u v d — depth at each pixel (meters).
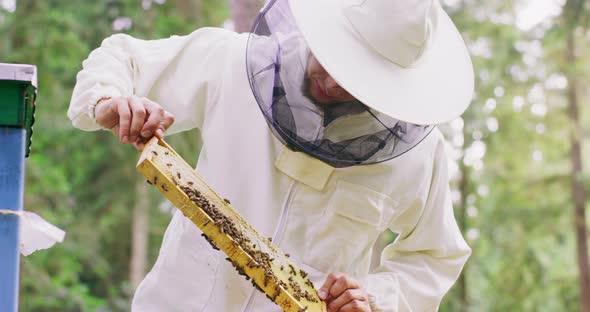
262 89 2.92
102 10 17.86
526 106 19.22
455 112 2.93
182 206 2.59
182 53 3.25
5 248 2.21
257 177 3.10
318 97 2.88
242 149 3.12
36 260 16.42
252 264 2.65
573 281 20.22
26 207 15.20
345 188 3.10
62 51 15.67
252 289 3.07
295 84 2.88
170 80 3.21
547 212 19.61
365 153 2.97
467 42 18.59
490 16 18.47
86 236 18.08
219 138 3.12
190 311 3.07
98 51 3.21
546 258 21.69
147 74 3.18
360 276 3.31
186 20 18.45
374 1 2.86
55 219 16.12
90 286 19.73
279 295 2.69
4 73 2.17
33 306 15.59
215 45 3.24
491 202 20.39
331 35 2.83
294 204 3.10
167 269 3.12
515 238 20.00
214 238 2.61
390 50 2.85
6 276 2.20
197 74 3.20
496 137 19.22
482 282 23.45
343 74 2.76
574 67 18.61
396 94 2.83
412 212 3.34
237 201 3.11
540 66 18.97
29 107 2.31
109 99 2.95
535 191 19.86
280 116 2.91
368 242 3.24
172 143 15.25
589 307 19.36
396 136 2.94
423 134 3.00
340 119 2.89
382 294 3.26
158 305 3.11
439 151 3.37
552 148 19.91
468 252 3.54
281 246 3.09
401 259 3.50
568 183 19.66
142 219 18.62
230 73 3.15
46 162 16.67
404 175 3.20
